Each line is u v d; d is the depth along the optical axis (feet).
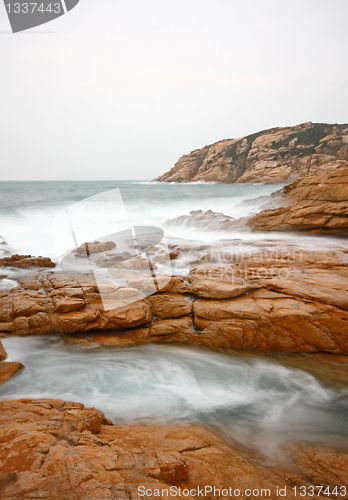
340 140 197.98
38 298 19.33
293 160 202.28
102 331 18.53
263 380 15.16
